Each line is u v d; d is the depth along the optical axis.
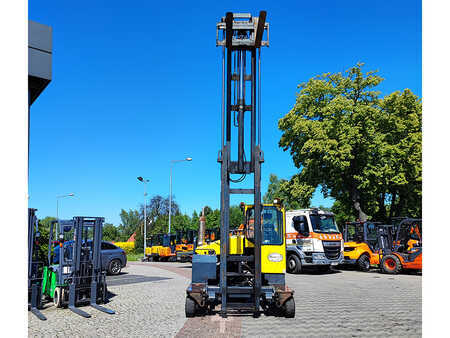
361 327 7.70
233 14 8.41
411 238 19.56
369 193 27.31
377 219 30.77
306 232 19.36
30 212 10.23
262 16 8.16
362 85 26.23
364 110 24.89
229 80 8.90
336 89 26.42
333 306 10.12
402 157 26.11
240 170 8.72
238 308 8.49
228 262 9.40
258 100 8.88
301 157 27.11
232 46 8.82
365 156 25.61
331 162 24.66
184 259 33.06
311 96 26.77
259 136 8.80
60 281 10.28
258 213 8.61
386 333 7.24
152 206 72.25
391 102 26.95
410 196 27.81
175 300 11.05
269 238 9.20
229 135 8.80
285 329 7.48
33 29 9.79
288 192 28.27
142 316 8.74
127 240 80.62
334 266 24.19
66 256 11.88
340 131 25.00
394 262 19.55
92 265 10.52
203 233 11.76
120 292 12.75
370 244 22.08
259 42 8.64
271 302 9.69
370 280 16.72
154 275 19.28
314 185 26.73
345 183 27.61
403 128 26.31
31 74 9.67
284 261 9.09
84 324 7.98
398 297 11.76
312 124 25.80
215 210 61.16
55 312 9.35
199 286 8.77
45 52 9.97
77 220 10.23
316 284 15.16
